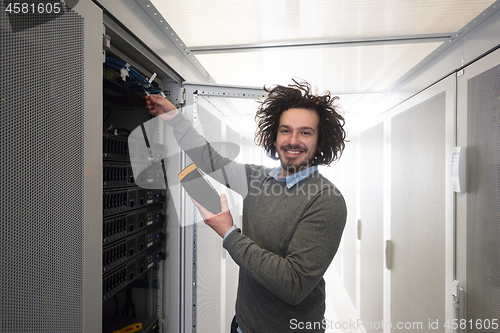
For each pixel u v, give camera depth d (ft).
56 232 1.77
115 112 3.60
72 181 1.90
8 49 1.47
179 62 3.81
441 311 3.93
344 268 6.97
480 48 3.11
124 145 3.10
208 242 4.21
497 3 2.74
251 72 4.74
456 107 3.59
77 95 1.95
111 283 2.86
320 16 3.10
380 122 5.96
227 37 3.58
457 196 3.59
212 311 4.28
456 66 3.58
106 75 2.77
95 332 2.10
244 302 2.71
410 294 4.78
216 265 4.32
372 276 6.10
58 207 1.79
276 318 2.53
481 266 3.12
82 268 1.98
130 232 3.18
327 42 3.67
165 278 4.06
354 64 4.38
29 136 1.59
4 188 1.46
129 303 4.09
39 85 1.65
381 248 5.83
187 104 4.00
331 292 6.75
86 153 2.03
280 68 4.61
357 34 3.51
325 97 2.74
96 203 2.13
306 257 2.10
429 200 4.24
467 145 3.38
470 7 2.84
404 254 5.01
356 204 6.53
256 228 2.68
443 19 3.11
